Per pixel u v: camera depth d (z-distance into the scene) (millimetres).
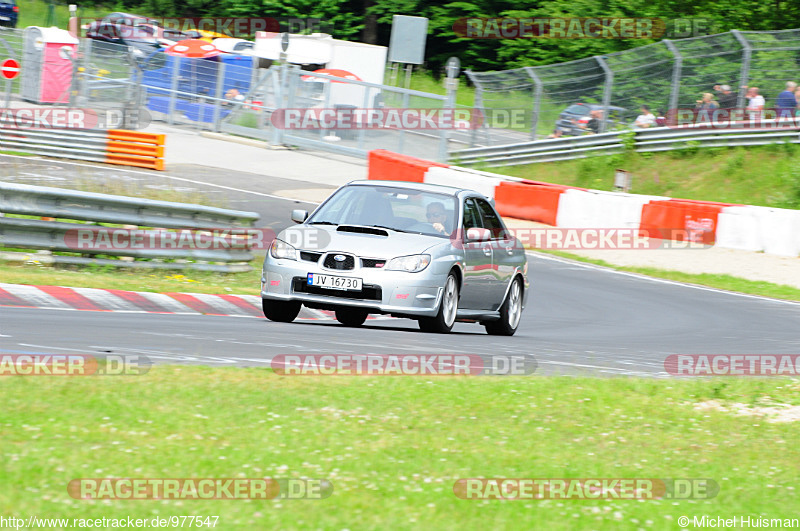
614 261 69375
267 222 71188
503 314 40625
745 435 22547
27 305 34812
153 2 179000
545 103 102250
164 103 123688
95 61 118375
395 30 118000
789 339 43250
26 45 117375
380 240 35344
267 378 23766
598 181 94000
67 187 71875
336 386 23594
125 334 29391
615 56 98562
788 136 86938
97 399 20062
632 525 15641
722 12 138250
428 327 36000
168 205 48125
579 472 18281
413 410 22000
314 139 113812
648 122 95125
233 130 118750
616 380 27484
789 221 70812
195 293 42406
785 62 89125
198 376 23141
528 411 22891
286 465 17062
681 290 59406
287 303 36531
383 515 15000
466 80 173875
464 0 174250
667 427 22688
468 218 38562
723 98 91125
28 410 18828
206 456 17109
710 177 88188
